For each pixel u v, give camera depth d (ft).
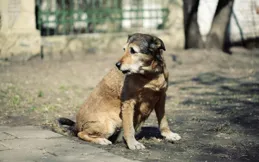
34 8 51.83
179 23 59.47
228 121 27.94
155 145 22.74
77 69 47.73
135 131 22.98
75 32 65.05
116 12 59.11
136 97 21.40
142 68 20.77
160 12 62.90
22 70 46.73
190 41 56.65
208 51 54.60
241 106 32.27
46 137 23.80
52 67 48.55
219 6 55.26
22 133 24.67
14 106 32.50
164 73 21.49
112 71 22.57
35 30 51.93
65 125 25.43
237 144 22.98
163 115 23.11
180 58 52.13
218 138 24.13
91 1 67.05
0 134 24.43
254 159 20.53
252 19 62.80
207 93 37.63
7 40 50.62
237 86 40.32
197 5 55.01
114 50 57.00
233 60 52.90
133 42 20.83
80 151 21.08
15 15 51.13
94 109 22.79
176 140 23.40
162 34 58.80
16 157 20.17
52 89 39.14
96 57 53.72
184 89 39.52
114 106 22.48
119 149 21.88
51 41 53.42
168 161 20.03
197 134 24.99
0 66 48.42
